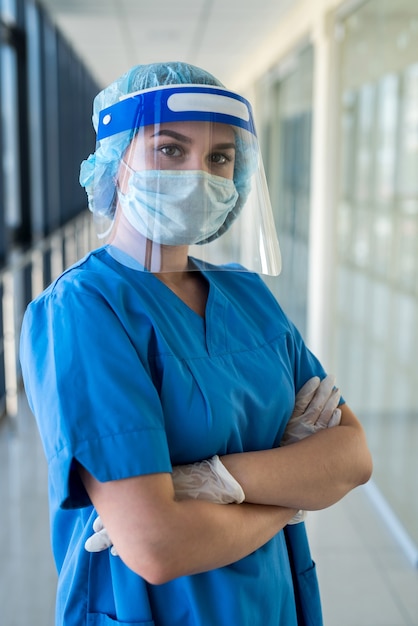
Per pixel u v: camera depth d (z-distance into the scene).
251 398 0.85
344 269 3.31
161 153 0.79
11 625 1.83
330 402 0.95
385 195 2.81
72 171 6.70
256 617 0.84
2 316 3.42
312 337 3.65
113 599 0.83
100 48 5.68
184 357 0.81
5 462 2.89
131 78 0.84
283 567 0.92
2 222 3.53
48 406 0.73
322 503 0.84
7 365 3.11
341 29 3.20
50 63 5.27
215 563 0.73
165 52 5.84
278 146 5.03
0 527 2.34
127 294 0.81
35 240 4.74
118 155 0.82
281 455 0.83
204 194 0.80
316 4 3.38
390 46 2.63
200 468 0.78
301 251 4.16
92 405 0.72
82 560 0.84
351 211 3.20
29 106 4.57
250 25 4.62
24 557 2.15
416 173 2.50
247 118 0.83
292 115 4.48
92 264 0.84
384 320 2.88
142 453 0.70
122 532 0.69
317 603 1.00
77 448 0.70
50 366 0.74
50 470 0.73
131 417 0.71
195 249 0.92
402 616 1.94
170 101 0.78
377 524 2.50
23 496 2.57
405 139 2.58
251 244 0.92
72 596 0.85
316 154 3.46
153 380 0.79
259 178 0.90
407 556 2.27
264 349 0.91
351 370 3.28
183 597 0.81
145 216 0.81
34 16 4.58
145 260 0.84
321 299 3.44
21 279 4.23
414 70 2.43
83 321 0.75
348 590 2.07
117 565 0.81
